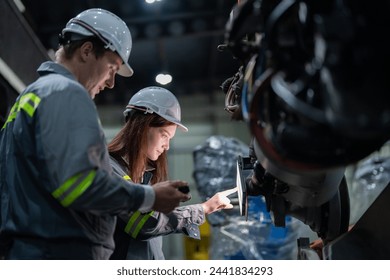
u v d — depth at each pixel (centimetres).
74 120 123
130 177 188
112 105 680
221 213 281
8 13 281
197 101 694
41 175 126
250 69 112
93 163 122
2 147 140
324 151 99
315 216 154
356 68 86
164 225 184
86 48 144
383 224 125
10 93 308
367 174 314
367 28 88
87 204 121
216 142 305
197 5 509
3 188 136
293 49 100
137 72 638
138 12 509
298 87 95
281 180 123
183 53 599
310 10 96
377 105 84
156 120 194
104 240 138
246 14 108
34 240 128
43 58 350
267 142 104
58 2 476
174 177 668
